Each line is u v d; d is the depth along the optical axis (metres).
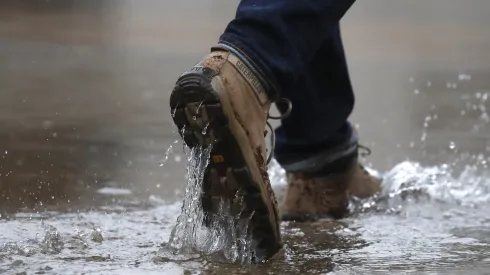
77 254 4.40
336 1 4.89
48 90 13.58
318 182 5.86
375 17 30.88
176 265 4.19
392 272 4.11
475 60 19.17
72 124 10.23
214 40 23.69
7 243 4.61
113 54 19.78
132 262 4.24
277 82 4.66
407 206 6.10
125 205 6.00
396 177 6.34
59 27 22.22
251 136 4.45
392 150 8.78
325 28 4.89
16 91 13.29
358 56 20.11
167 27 26.89
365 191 6.15
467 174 7.23
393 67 17.89
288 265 4.28
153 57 19.42
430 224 5.49
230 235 4.42
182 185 6.89
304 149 5.77
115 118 10.93
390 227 5.40
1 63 16.78
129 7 29.00
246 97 4.46
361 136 9.77
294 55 4.72
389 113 11.70
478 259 4.41
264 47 4.61
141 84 14.80
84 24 23.72
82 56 19.06
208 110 4.26
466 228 5.34
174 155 8.38
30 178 6.80
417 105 12.52
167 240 4.77
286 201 5.93
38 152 8.09
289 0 4.72
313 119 5.64
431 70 17.27
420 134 9.91
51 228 4.84
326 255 4.53
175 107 4.33
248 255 4.35
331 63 5.56
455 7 33.88
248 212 4.38
